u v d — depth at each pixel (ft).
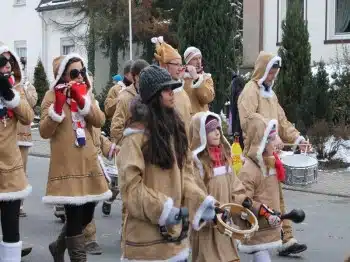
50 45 112.27
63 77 22.93
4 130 21.91
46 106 22.67
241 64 80.69
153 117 15.31
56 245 23.81
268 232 21.35
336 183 45.29
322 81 55.26
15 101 21.86
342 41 70.79
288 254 27.58
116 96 30.07
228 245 19.21
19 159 22.39
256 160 22.31
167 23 90.74
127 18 88.74
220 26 68.90
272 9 76.43
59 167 22.65
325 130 52.16
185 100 26.18
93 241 27.30
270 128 22.22
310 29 73.36
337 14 72.23
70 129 22.66
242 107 27.86
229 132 52.65
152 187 15.42
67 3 104.99
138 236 15.46
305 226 33.24
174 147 15.60
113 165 33.32
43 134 22.47
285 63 59.72
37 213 35.81
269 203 22.31
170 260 15.42
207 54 68.54
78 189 22.61
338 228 32.89
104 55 98.73
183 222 15.29
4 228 22.18
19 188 22.02
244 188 20.52
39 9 111.65
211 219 16.33
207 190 19.57
